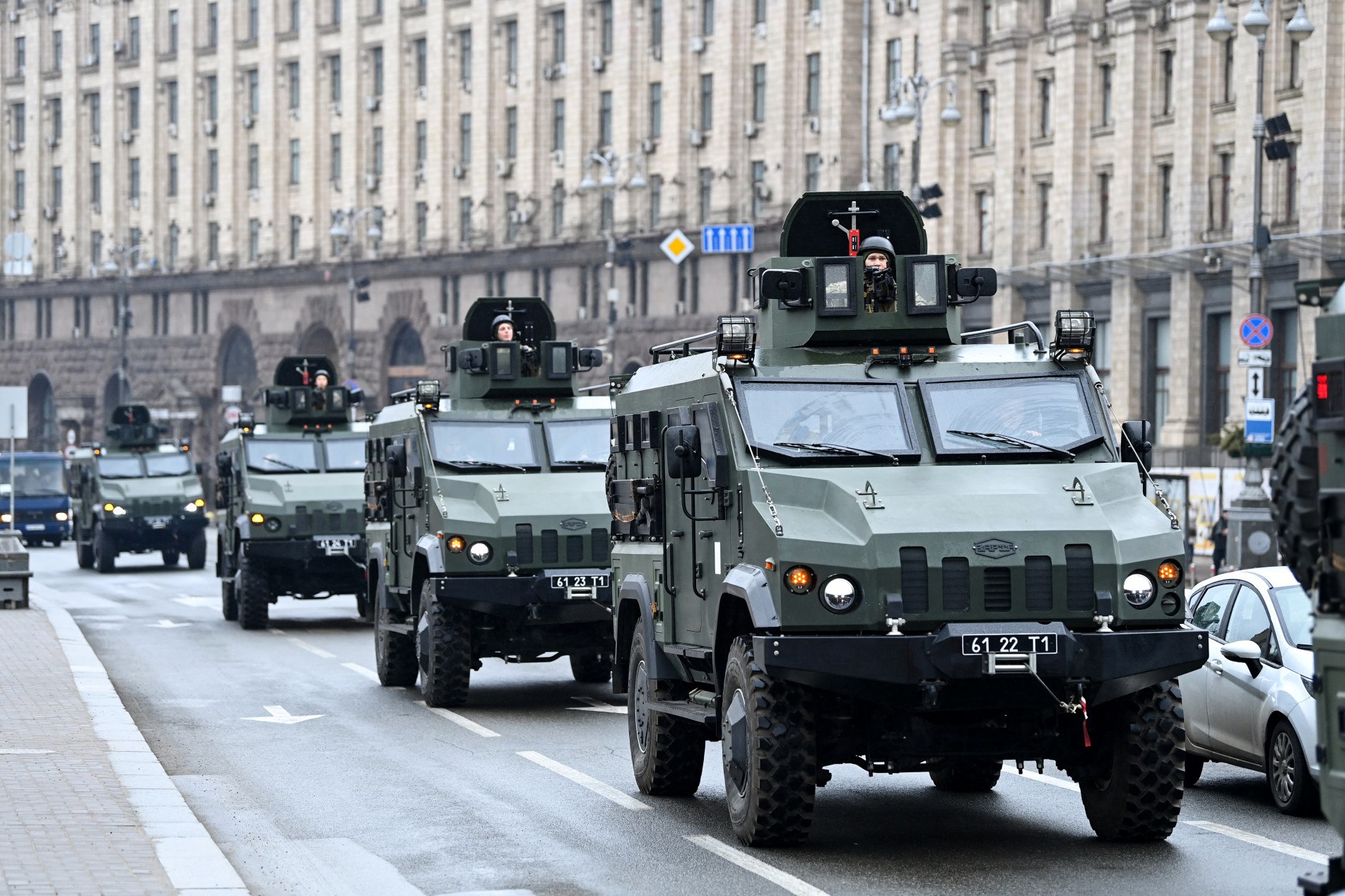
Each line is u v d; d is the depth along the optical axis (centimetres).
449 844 3472
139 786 3850
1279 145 11294
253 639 8275
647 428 4062
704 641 3647
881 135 19112
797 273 3728
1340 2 13425
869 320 3719
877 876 3114
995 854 3312
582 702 5862
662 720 3916
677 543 3850
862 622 3189
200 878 2930
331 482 8944
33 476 18938
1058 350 3678
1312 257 13575
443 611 5675
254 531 8738
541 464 6028
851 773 4409
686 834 3541
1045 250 16650
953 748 3309
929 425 3541
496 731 5134
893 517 3247
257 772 4406
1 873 2958
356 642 8119
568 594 5638
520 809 3856
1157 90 15400
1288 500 2338
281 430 9238
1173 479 11581
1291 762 3731
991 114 17288
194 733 5112
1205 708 4116
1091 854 3312
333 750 4778
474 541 5709
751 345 3641
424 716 5503
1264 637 3950
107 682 5916
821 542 3219
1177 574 3269
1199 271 14788
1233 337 14500
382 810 3856
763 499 3356
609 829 3609
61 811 3547
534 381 6262
